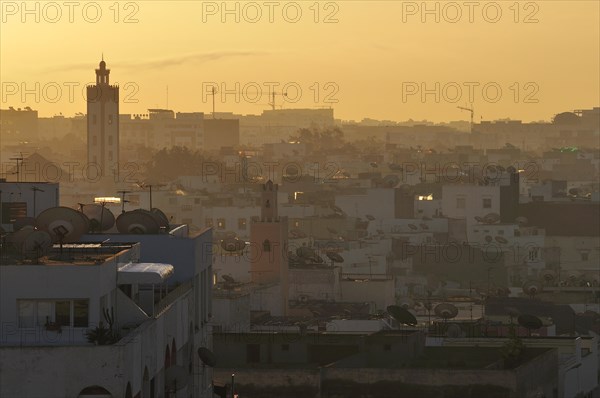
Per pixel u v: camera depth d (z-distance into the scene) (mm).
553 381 147000
